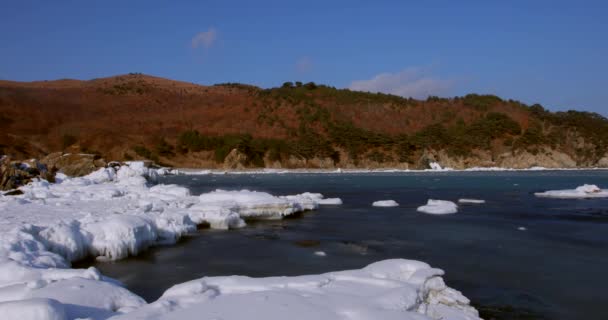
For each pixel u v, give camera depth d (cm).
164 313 700
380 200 3175
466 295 1116
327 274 954
